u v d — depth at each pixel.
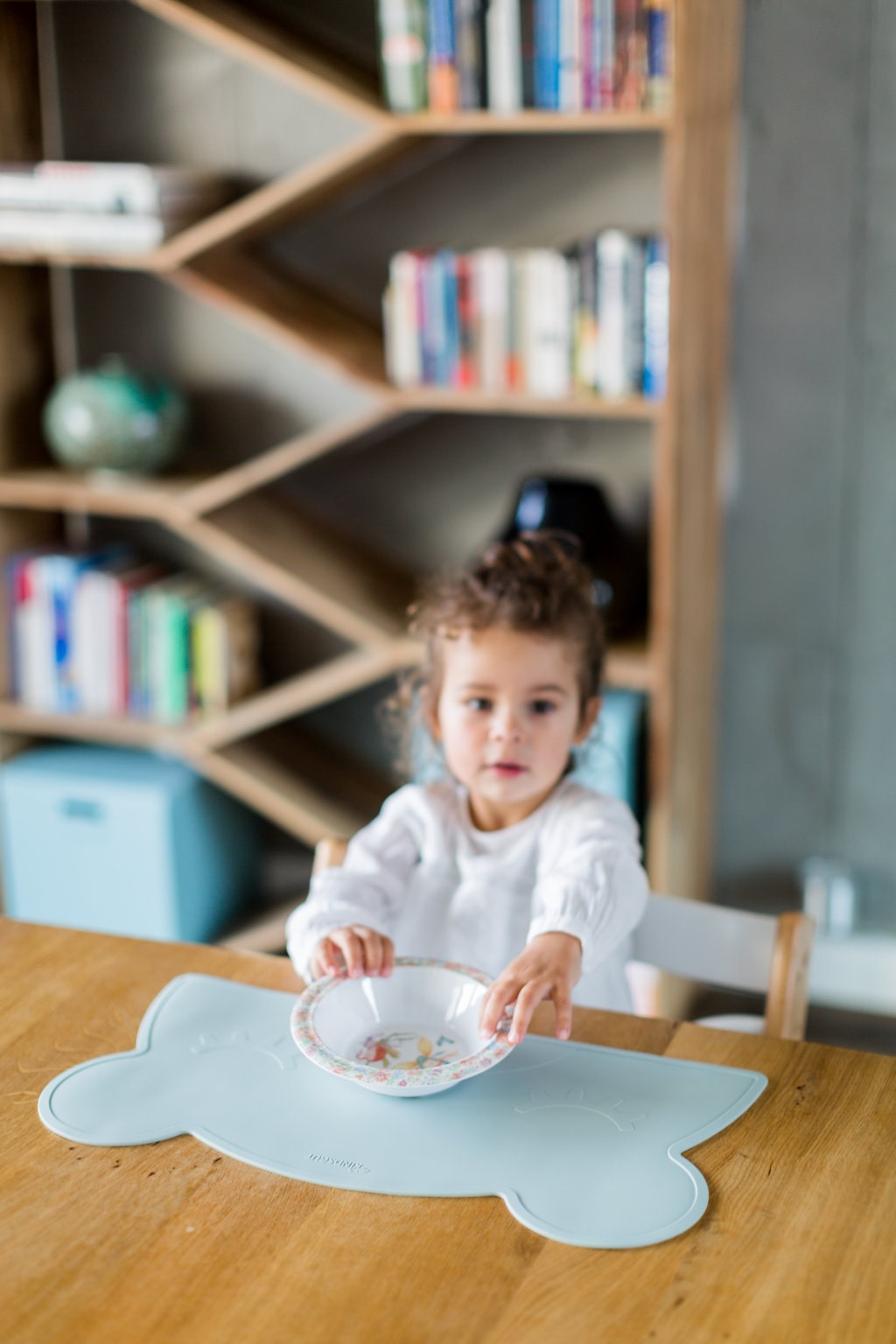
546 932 1.08
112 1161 0.86
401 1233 0.79
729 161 2.14
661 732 2.09
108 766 2.53
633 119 1.87
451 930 1.31
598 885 1.15
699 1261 0.77
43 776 2.47
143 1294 0.75
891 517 2.27
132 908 2.45
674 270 1.90
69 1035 1.02
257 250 2.43
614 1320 0.73
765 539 2.34
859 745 2.38
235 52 2.04
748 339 2.26
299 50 2.15
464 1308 0.73
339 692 2.35
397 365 2.12
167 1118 0.91
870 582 2.31
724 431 2.29
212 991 1.08
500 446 2.41
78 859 2.46
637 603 2.33
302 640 2.63
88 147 2.45
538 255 2.04
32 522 2.61
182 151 2.41
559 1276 0.76
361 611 2.31
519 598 1.28
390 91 1.98
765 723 2.42
